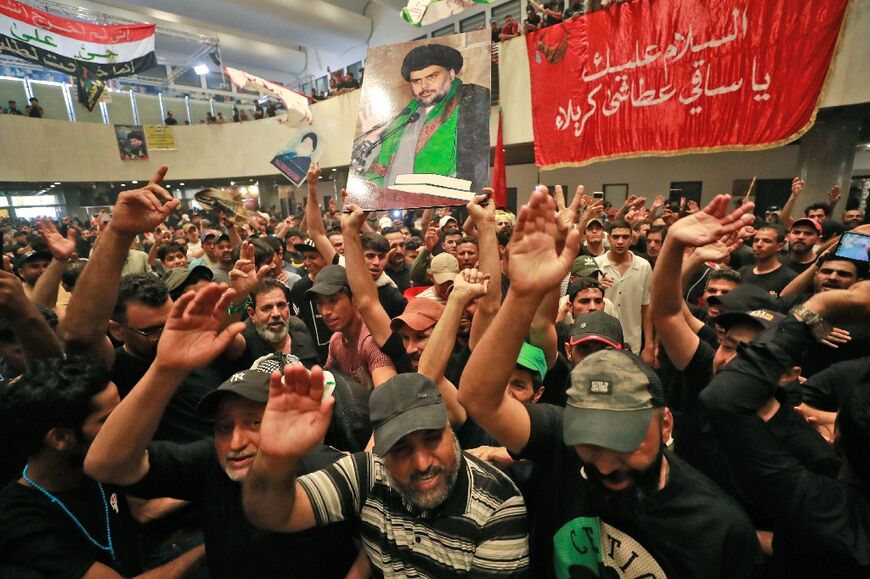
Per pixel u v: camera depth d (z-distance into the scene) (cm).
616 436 85
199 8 1578
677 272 133
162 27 1392
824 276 193
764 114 473
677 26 515
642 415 87
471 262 335
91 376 113
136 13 1563
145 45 1062
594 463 91
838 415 88
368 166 232
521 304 94
